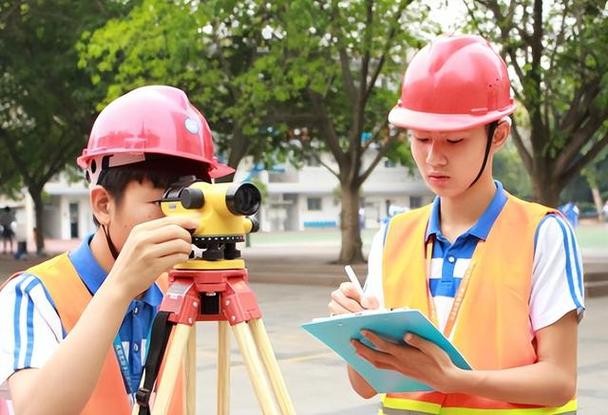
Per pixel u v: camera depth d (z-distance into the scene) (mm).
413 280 2334
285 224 55875
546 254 2211
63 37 20016
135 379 2158
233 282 2004
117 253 2137
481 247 2262
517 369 2127
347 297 2178
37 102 21750
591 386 6617
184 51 15859
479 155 2217
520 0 13227
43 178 27297
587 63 13477
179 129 2125
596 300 12648
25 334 2025
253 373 1937
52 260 2195
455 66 2211
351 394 6562
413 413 2270
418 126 2186
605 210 48000
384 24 14898
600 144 14578
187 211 1963
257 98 15742
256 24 16281
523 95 13773
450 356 2020
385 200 56281
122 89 16297
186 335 1951
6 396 2016
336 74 16328
